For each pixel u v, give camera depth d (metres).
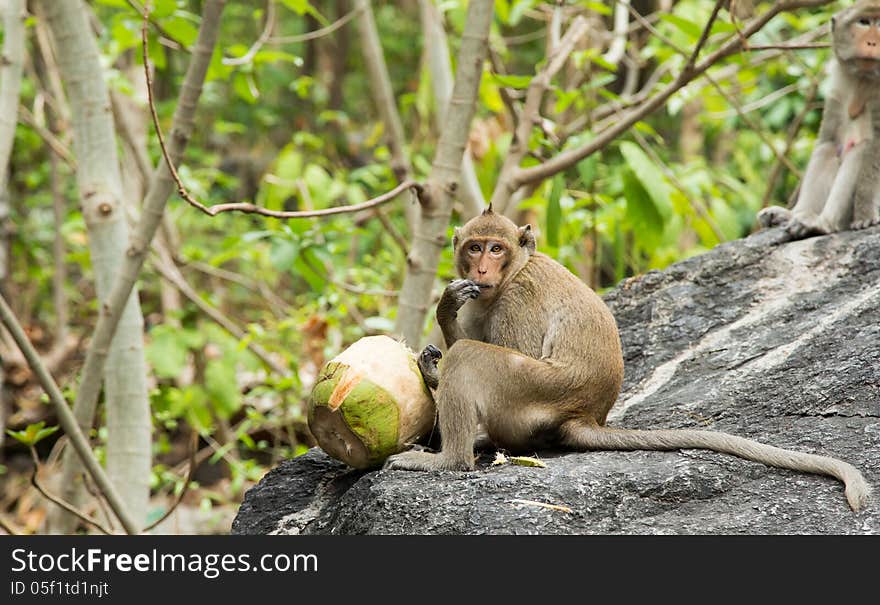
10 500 16.47
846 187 10.54
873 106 10.73
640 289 10.00
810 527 6.39
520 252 7.80
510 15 13.55
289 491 7.53
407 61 29.97
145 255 9.89
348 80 30.30
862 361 8.12
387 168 16.78
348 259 17.05
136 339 10.95
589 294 7.55
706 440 7.01
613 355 7.47
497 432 7.26
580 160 11.05
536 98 11.56
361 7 14.06
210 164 21.70
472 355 7.15
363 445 6.92
